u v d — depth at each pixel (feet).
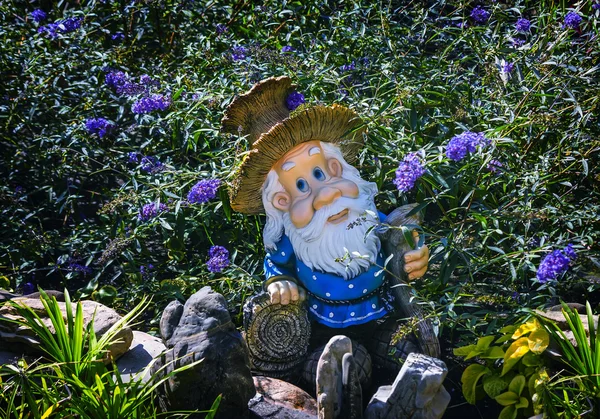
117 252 9.30
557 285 8.68
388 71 10.02
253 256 9.52
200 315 7.36
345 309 7.98
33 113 10.71
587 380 7.06
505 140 8.29
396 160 8.62
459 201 9.32
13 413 7.22
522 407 7.28
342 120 8.05
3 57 11.48
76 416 7.09
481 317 8.60
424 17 10.90
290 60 9.91
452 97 9.70
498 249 8.21
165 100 9.57
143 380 7.54
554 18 10.05
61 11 12.86
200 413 7.25
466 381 7.54
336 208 7.86
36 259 10.05
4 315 8.04
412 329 7.75
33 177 11.04
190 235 10.14
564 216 8.61
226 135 8.57
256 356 7.95
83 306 8.14
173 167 9.55
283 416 7.50
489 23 10.87
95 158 10.99
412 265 7.85
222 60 10.37
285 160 7.99
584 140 9.07
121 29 12.42
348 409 7.20
